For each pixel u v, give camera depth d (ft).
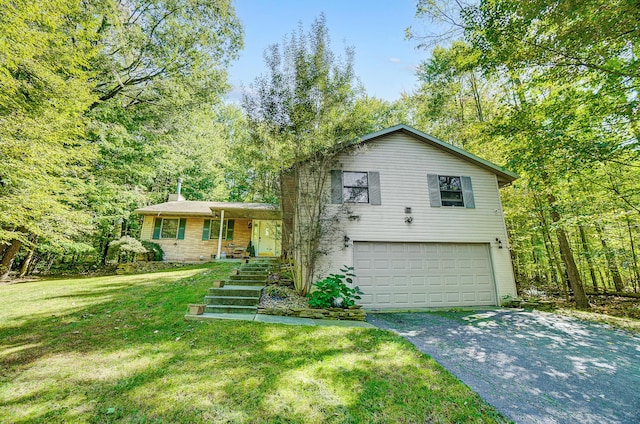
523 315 24.94
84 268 49.78
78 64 27.48
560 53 19.01
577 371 13.76
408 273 28.17
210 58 45.88
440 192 30.63
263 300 22.72
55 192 29.19
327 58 24.61
